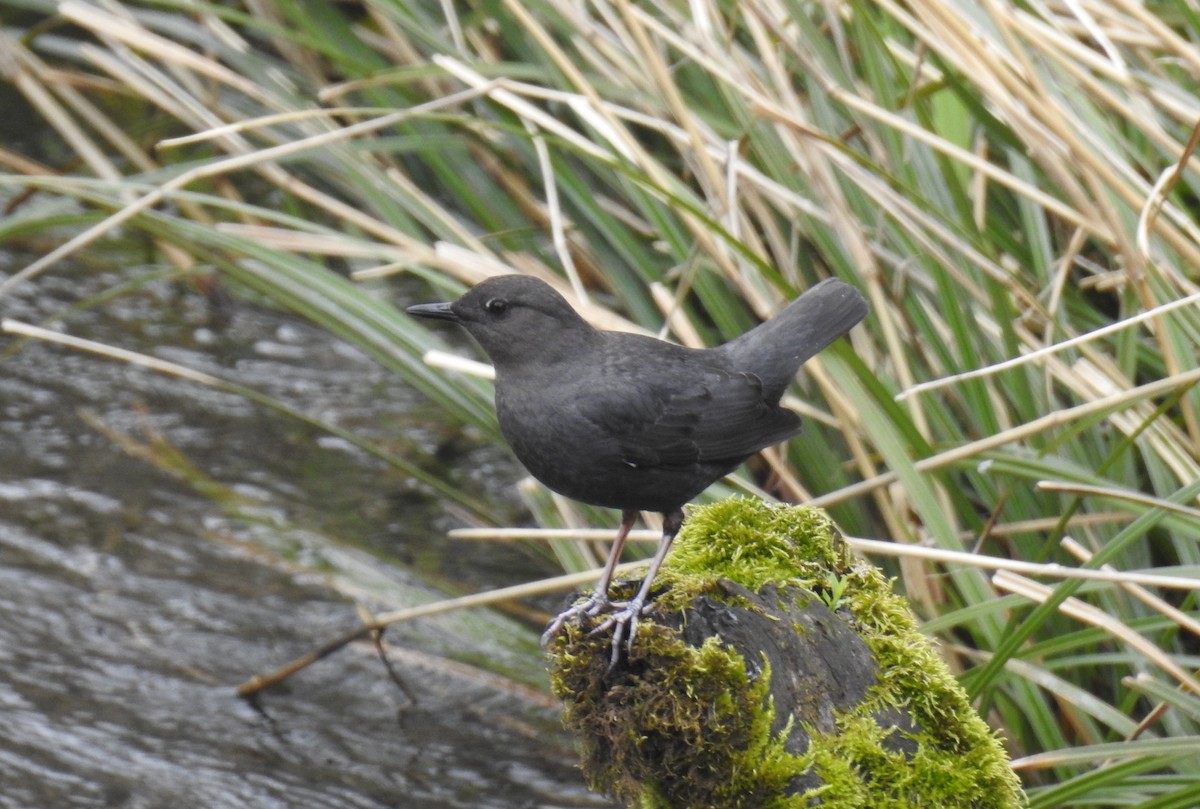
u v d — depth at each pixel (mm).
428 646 9578
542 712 9109
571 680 5098
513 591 8359
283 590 10047
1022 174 8414
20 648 9258
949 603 8258
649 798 5086
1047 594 6312
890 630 5281
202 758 8477
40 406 11891
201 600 9875
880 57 8461
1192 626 6426
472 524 10875
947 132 8312
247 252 8336
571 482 6539
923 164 8531
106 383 12281
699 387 6496
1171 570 6535
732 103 8930
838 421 8328
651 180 7707
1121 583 6555
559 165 9320
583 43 9469
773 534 5516
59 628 9500
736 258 8445
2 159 11562
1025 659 7004
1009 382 7914
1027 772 7570
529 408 6477
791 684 4949
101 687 9008
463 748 8750
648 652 4867
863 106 7586
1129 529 6406
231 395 12305
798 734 4891
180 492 11000
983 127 8594
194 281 13719
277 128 10898
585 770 5254
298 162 11172
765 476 9711
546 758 8711
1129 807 6555
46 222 8805
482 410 8719
